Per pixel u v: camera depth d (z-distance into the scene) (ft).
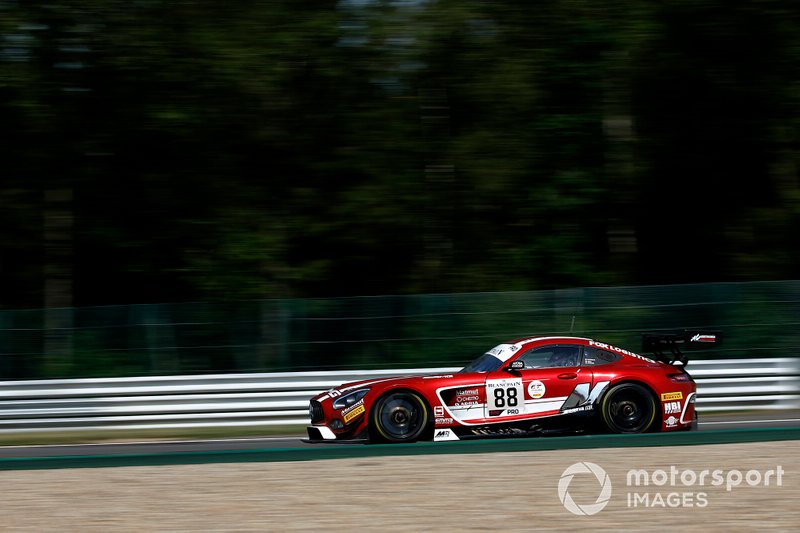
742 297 173.78
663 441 125.39
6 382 156.87
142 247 240.94
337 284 252.42
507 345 138.41
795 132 253.65
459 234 244.63
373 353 168.96
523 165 239.71
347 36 230.07
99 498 91.86
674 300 173.68
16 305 250.57
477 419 128.57
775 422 148.56
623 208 254.47
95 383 159.22
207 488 96.27
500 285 242.78
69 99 230.48
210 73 221.25
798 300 174.19
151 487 97.50
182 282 244.01
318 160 239.30
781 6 244.22
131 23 222.28
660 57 249.55
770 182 268.82
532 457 113.50
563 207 240.12
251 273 234.17
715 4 242.58
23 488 98.43
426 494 91.30
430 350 169.99
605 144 248.52
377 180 234.79
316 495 91.56
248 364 166.50
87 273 255.09
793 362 169.89
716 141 265.54
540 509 84.33
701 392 166.40
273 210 237.66
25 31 219.61
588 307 172.76
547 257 245.45
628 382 131.44
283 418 162.91
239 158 239.50
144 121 227.20
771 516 81.30
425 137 239.71
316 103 236.43
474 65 235.20
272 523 79.66
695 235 275.39
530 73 236.22
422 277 243.81
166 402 160.25
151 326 165.37
